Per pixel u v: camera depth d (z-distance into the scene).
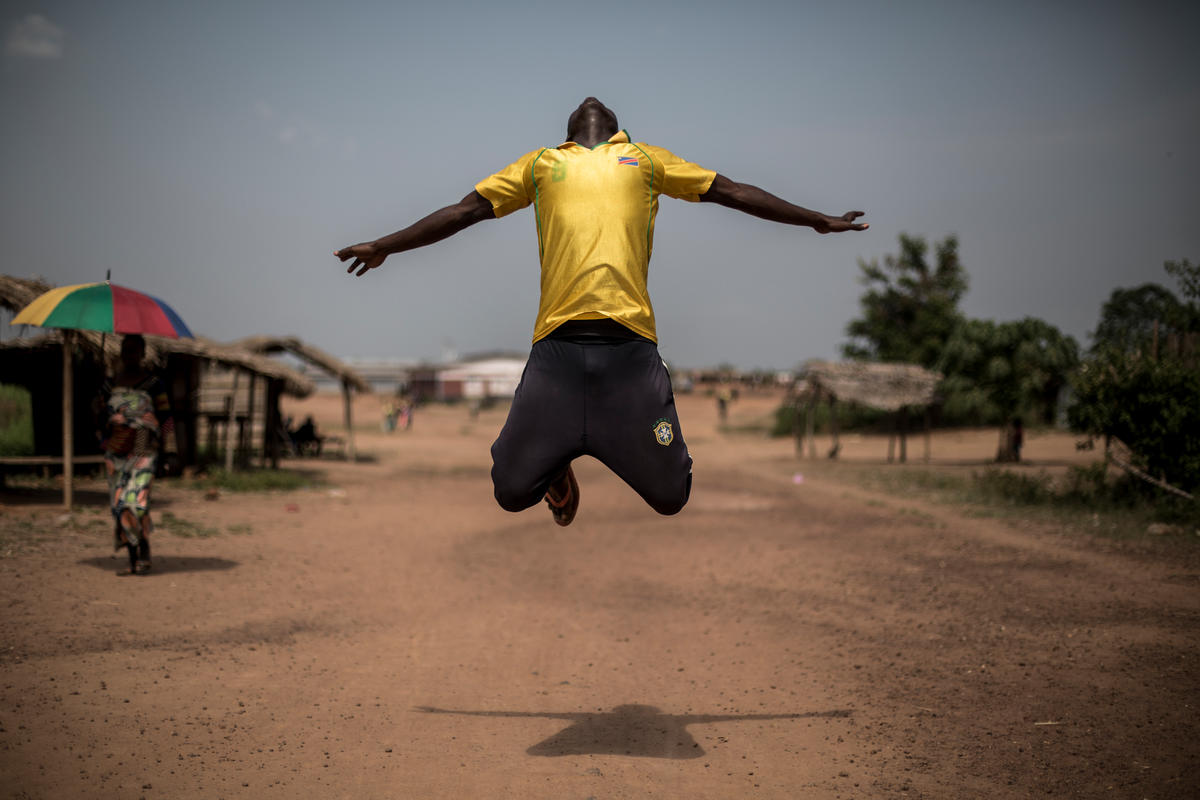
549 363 3.51
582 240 3.47
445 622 7.34
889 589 8.45
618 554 11.05
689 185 3.55
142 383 8.02
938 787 3.86
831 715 4.91
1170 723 4.56
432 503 16.67
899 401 27.00
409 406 46.25
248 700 4.95
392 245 3.47
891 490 18.27
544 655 6.33
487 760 4.20
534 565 10.26
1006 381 24.94
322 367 24.69
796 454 31.72
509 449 3.55
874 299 39.56
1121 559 9.34
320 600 7.85
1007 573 8.94
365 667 5.82
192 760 4.02
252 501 14.99
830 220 3.50
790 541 11.82
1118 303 18.23
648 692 5.43
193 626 6.52
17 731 4.20
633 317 3.47
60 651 5.58
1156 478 12.58
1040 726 4.59
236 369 18.39
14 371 14.80
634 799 3.75
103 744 4.13
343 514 14.24
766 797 3.77
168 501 13.99
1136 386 12.43
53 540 9.24
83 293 7.84
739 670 5.93
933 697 5.17
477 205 3.54
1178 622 6.62
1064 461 24.72
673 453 3.51
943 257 38.91
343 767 4.04
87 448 15.33
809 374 28.84
